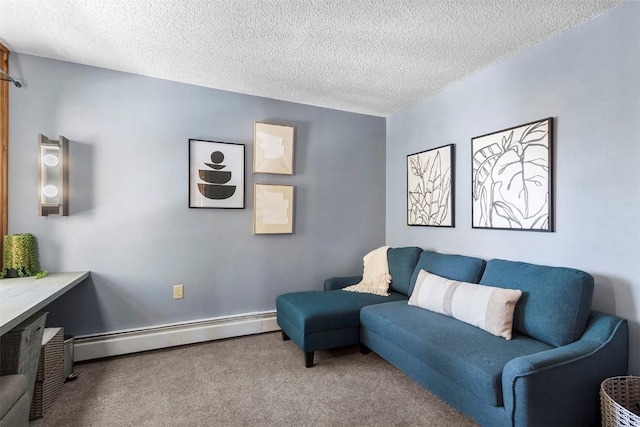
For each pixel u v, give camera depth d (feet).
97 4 5.90
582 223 6.34
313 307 8.17
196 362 8.14
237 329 9.89
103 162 8.45
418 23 6.46
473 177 8.65
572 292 5.67
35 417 5.81
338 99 10.60
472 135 8.78
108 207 8.50
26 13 6.15
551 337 5.64
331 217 11.39
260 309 10.28
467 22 6.40
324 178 11.28
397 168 11.80
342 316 8.05
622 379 5.24
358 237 11.85
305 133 10.98
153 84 8.98
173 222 9.18
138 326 8.80
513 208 7.57
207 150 9.57
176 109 9.22
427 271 8.74
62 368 6.74
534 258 7.17
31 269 7.57
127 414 5.98
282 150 10.53
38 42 7.23
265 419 5.85
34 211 7.79
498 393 4.69
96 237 8.39
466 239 8.93
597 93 6.11
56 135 8.00
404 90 9.86
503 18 6.25
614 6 5.83
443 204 9.65
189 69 8.55
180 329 9.20
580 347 5.12
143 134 8.86
